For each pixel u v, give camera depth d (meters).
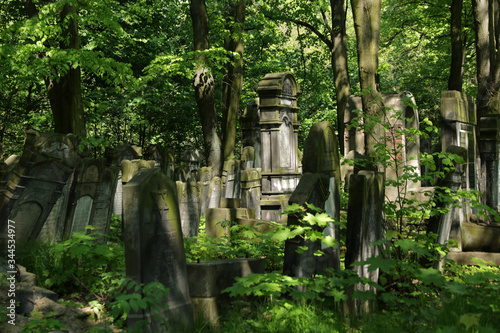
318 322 4.68
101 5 11.09
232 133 16.47
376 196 6.18
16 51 10.21
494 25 15.74
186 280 5.00
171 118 23.20
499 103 13.51
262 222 9.04
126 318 4.68
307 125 26.97
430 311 4.94
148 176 4.68
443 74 26.34
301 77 26.66
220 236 8.36
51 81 12.16
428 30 26.00
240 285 4.65
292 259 5.64
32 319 4.49
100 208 8.13
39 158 6.56
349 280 4.90
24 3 12.45
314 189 5.90
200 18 14.84
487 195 10.10
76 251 5.52
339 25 19.59
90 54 10.45
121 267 6.20
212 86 15.04
